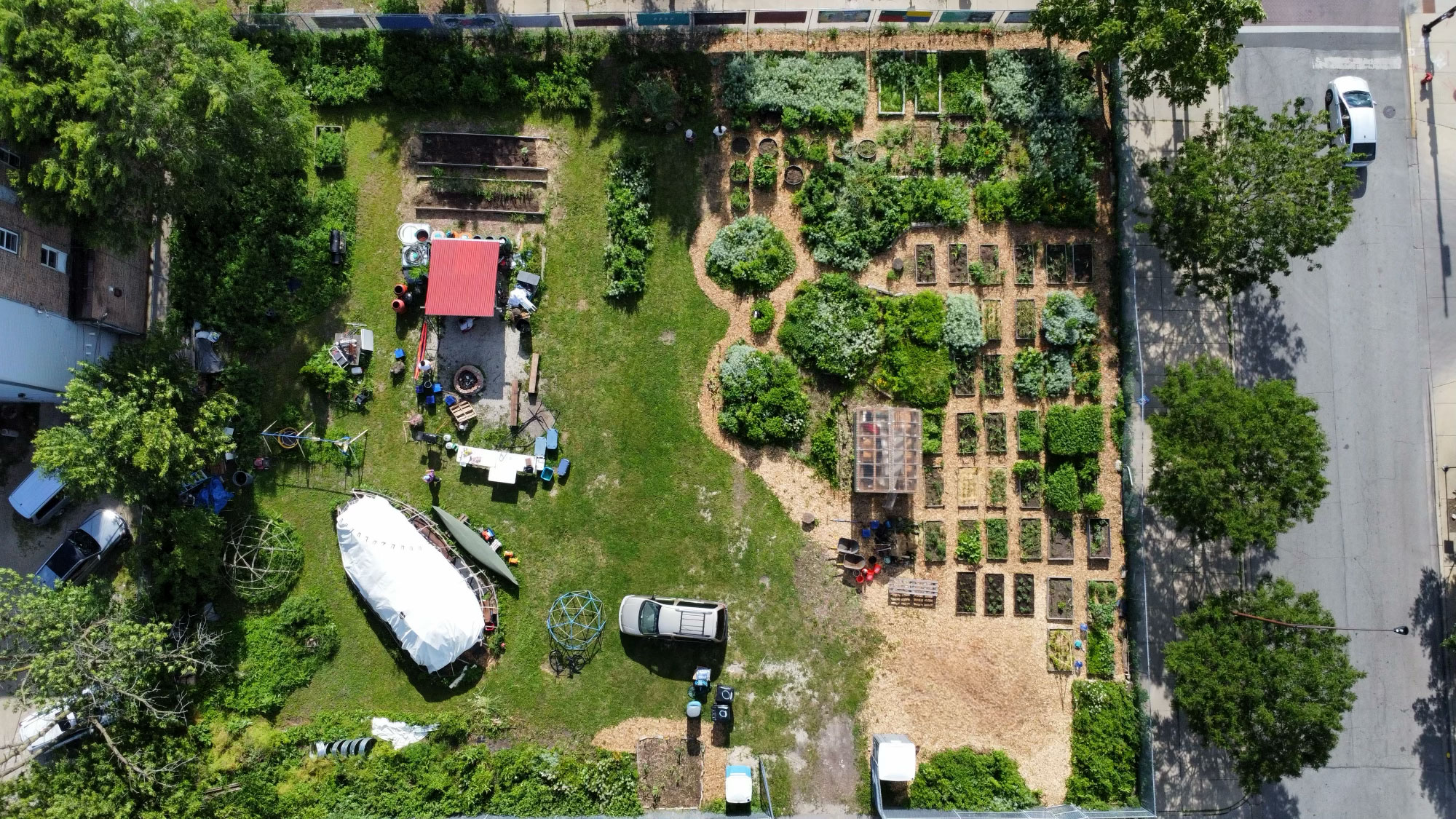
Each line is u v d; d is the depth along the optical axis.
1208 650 30.38
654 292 34.91
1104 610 34.03
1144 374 34.91
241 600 33.75
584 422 34.66
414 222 34.97
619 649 34.12
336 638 33.84
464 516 34.25
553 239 34.97
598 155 35.09
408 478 34.47
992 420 34.56
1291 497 30.16
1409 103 35.50
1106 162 35.12
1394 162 35.38
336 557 34.19
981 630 34.31
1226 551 34.44
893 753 32.50
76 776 29.27
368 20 34.00
